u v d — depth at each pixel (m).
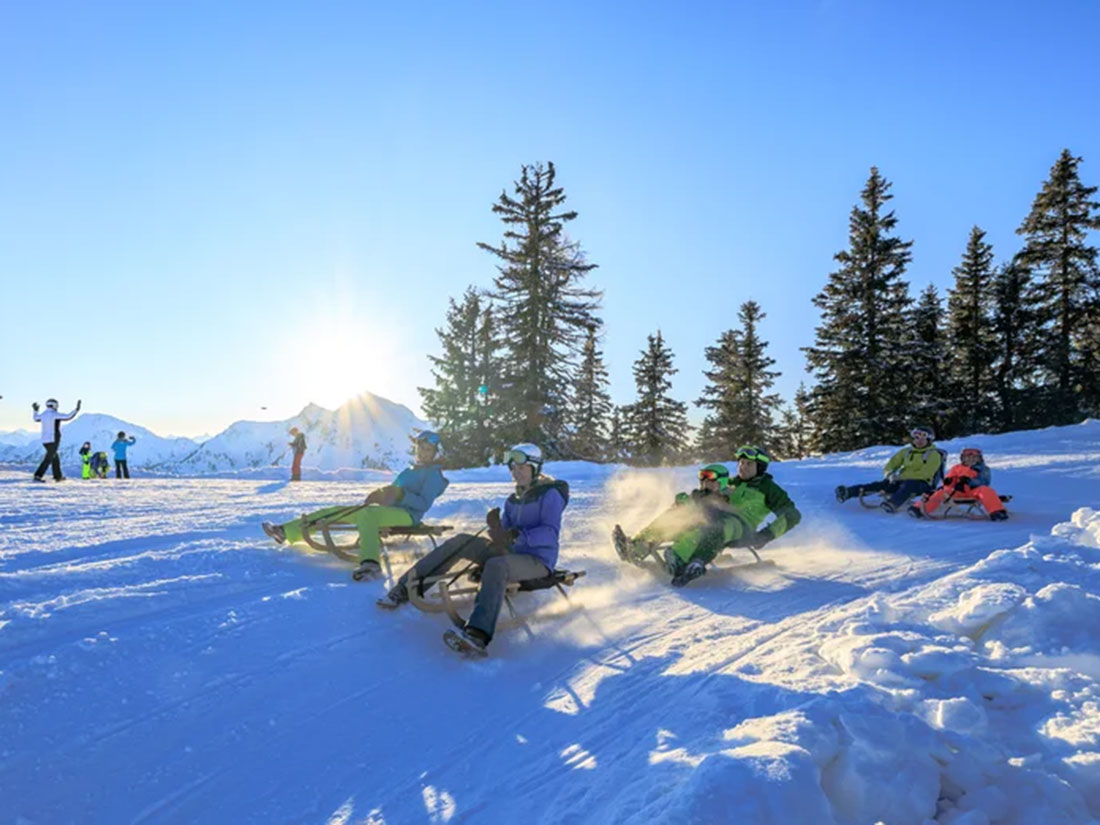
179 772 3.12
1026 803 2.81
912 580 6.08
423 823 2.83
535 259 35.28
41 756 3.02
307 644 4.31
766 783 2.47
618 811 2.59
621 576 6.38
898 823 2.70
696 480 15.43
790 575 6.46
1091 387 38.78
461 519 8.77
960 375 43.06
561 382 35.03
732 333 47.41
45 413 15.03
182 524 7.64
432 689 4.05
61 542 6.32
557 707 3.83
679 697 3.73
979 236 44.00
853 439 37.91
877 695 3.23
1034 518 8.88
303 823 2.88
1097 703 3.29
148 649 3.90
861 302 39.25
